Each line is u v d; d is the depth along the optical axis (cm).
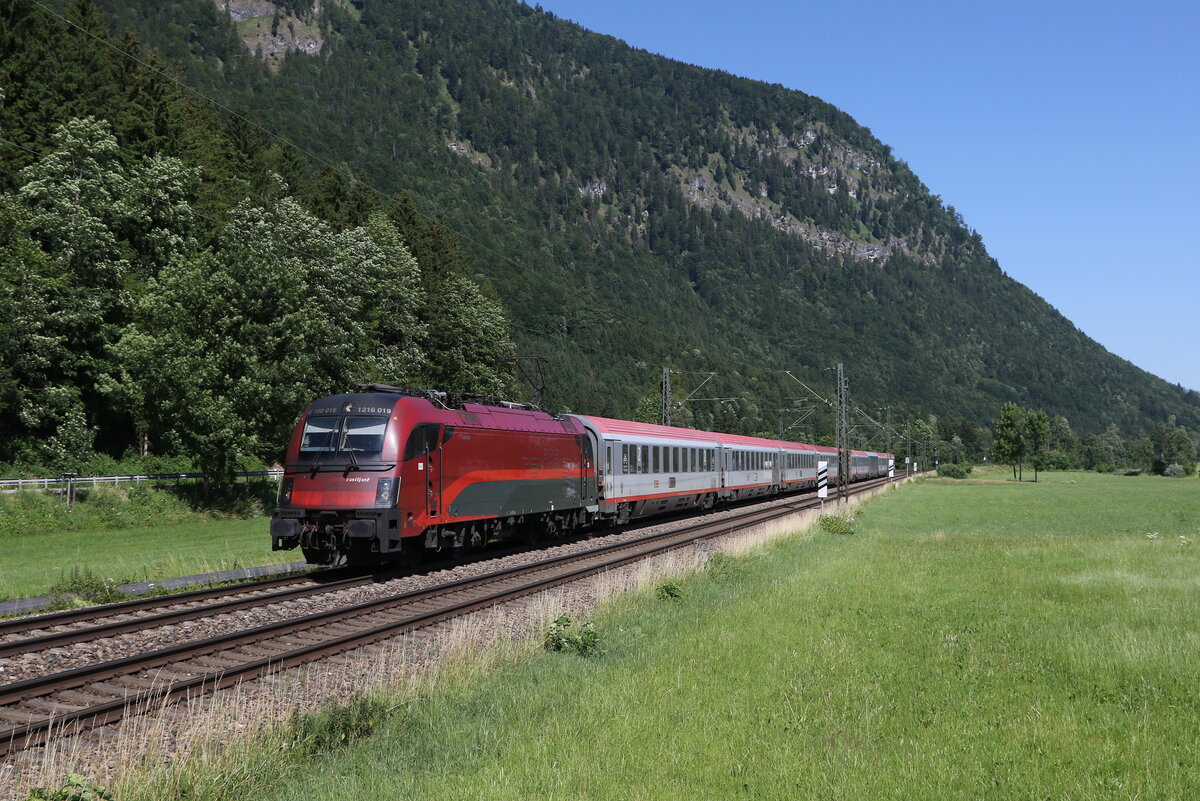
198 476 4359
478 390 6594
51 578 1911
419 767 764
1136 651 1098
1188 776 701
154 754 745
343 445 1842
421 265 7275
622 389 17162
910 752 771
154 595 1670
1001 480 11794
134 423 4728
